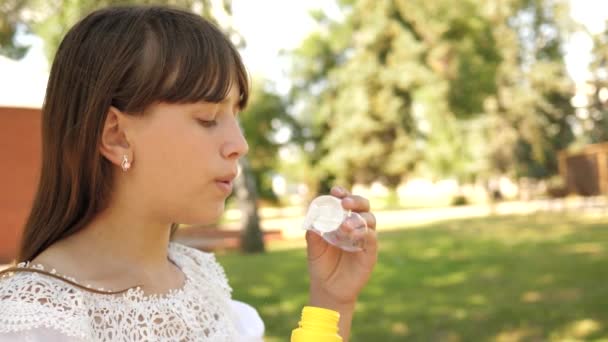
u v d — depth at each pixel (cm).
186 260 117
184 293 104
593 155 2058
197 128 92
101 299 92
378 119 2578
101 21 95
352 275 127
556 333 596
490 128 2673
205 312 108
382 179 2838
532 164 3083
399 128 2589
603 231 1473
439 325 643
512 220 1923
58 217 95
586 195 2141
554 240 1336
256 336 120
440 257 1139
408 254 1191
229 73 93
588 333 591
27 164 757
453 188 3909
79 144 92
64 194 95
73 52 94
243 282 897
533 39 2634
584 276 878
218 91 91
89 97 91
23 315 82
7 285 87
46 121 97
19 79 707
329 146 2698
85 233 96
